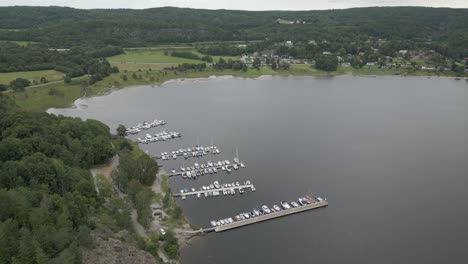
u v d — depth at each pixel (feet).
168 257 608.60
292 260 626.64
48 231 477.77
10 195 520.42
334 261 625.41
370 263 620.49
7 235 446.19
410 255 638.94
